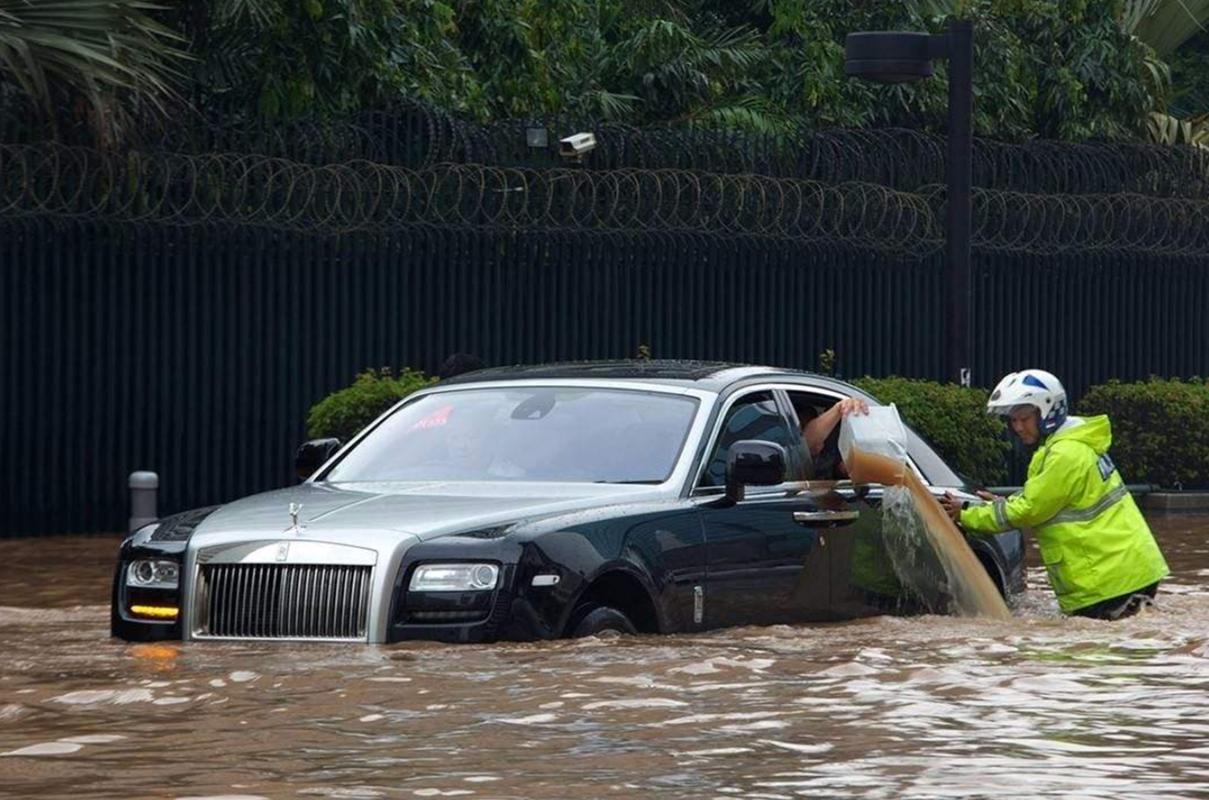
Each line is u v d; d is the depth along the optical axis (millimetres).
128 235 43125
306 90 49062
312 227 44562
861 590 25562
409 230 45906
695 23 66625
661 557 22703
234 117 44656
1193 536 44500
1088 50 65312
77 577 34875
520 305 47281
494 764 15469
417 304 46125
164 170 42969
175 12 47250
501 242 47062
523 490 23562
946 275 49562
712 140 49688
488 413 25484
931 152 52594
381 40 51469
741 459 23453
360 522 21984
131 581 22703
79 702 18297
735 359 49812
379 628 21234
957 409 47281
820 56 62156
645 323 48719
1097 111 66062
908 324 52188
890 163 51969
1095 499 26469
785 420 25828
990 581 26688
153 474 40531
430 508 22484
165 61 46719
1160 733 16891
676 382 25297
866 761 15609
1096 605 26359
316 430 42969
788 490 25016
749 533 23938
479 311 46906
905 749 16109
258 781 14875
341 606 21406
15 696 18594
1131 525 26562
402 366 46062
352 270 45562
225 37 48875
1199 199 56906
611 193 48344
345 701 18203
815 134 51438
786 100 62875
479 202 46375
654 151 49000
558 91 58875
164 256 43625
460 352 46688
